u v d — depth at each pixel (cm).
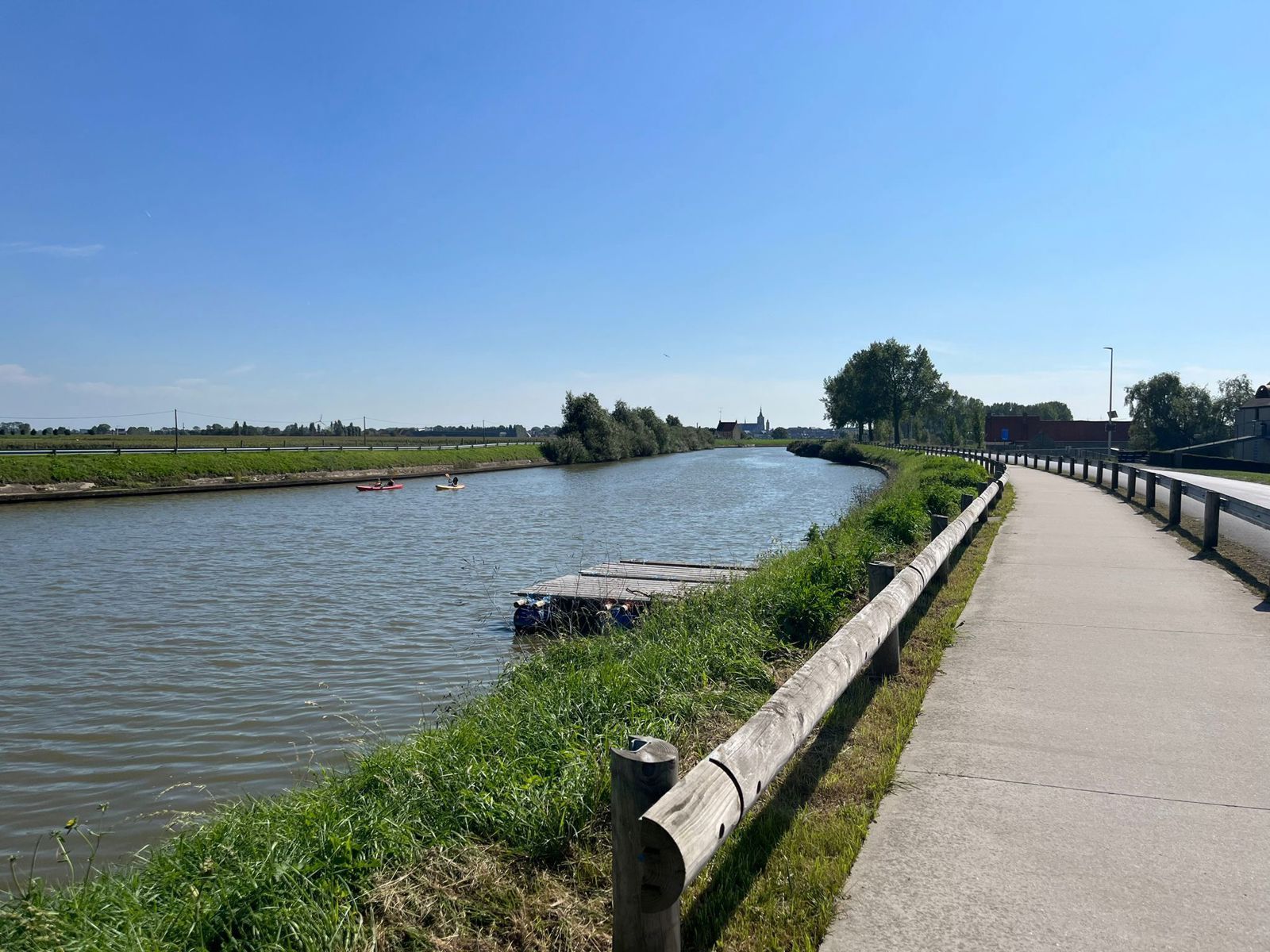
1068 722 538
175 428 6162
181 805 711
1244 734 511
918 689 605
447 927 326
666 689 630
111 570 1912
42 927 315
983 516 1627
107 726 899
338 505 3719
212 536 2556
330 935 316
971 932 314
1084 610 863
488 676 1059
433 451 6669
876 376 10469
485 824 406
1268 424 5556
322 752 814
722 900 340
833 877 350
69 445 5309
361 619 1398
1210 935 309
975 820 405
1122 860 364
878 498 2398
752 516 3006
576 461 8150
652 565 1631
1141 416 7669
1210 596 925
